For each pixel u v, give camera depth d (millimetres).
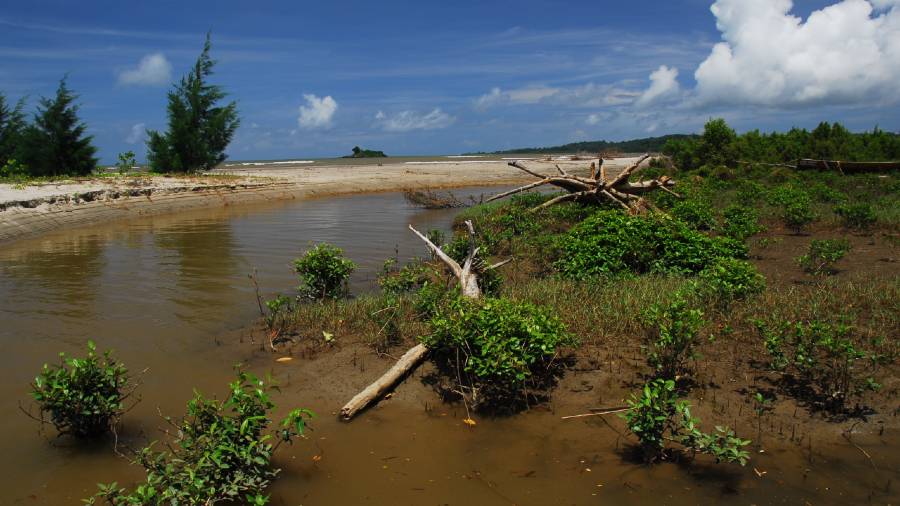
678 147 29156
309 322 7844
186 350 7188
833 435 5031
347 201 28328
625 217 11156
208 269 11977
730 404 5461
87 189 21641
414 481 4562
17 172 25094
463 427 5371
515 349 5688
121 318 8500
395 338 7152
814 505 4199
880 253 10914
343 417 5492
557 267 10133
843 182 20578
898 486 4398
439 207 24469
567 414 5516
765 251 11695
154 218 21375
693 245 10250
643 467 4695
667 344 5957
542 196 19141
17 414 5555
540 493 4398
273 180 30766
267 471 4605
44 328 8078
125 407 5684
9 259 13242
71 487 4438
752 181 21406
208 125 32781
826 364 5781
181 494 3764
